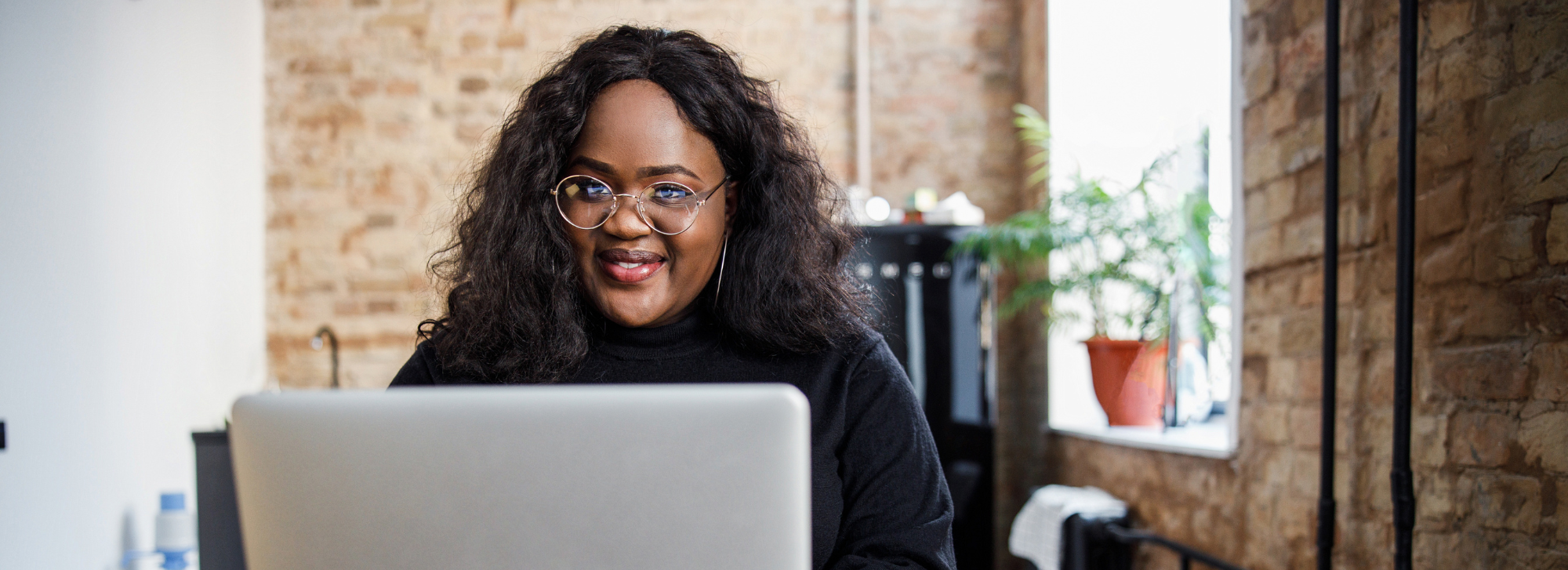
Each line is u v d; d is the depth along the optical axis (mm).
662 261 1146
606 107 1126
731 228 1241
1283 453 1970
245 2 3885
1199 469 2396
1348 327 1729
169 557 2398
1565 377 1207
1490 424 1351
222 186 3598
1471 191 1392
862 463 1154
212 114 3521
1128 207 3168
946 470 3477
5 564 2250
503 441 771
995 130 4094
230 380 3641
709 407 765
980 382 3496
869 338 1220
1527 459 1273
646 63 1144
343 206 4066
